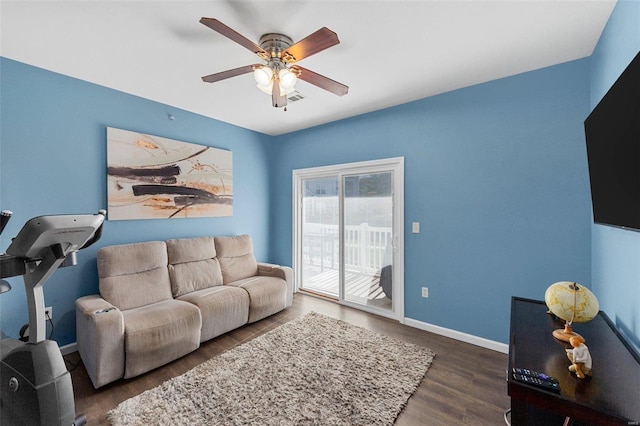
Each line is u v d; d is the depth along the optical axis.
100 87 2.62
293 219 4.19
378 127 3.26
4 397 1.37
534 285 2.32
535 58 2.13
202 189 3.44
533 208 2.31
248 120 3.67
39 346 1.35
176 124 3.20
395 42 1.93
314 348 2.45
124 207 2.76
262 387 1.92
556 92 2.21
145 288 2.62
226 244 3.48
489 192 2.52
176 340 2.23
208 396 1.83
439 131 2.80
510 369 1.09
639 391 0.96
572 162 2.15
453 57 2.12
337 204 3.86
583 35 1.84
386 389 1.90
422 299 2.93
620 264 1.55
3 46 1.98
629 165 1.11
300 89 2.71
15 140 2.18
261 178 4.25
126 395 1.87
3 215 1.34
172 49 2.02
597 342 1.29
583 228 2.12
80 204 2.51
